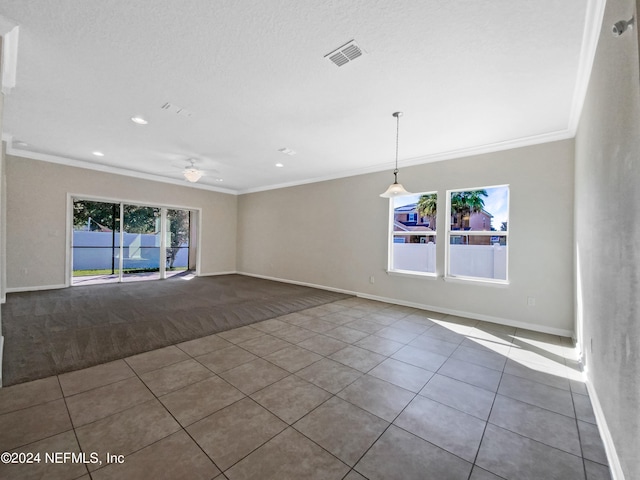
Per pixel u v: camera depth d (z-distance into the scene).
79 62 2.39
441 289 4.62
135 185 6.68
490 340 3.37
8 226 5.11
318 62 2.36
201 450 1.54
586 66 2.29
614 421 1.49
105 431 1.67
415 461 1.51
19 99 3.05
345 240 6.05
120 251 6.71
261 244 8.04
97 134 4.09
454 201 4.71
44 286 5.52
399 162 5.12
